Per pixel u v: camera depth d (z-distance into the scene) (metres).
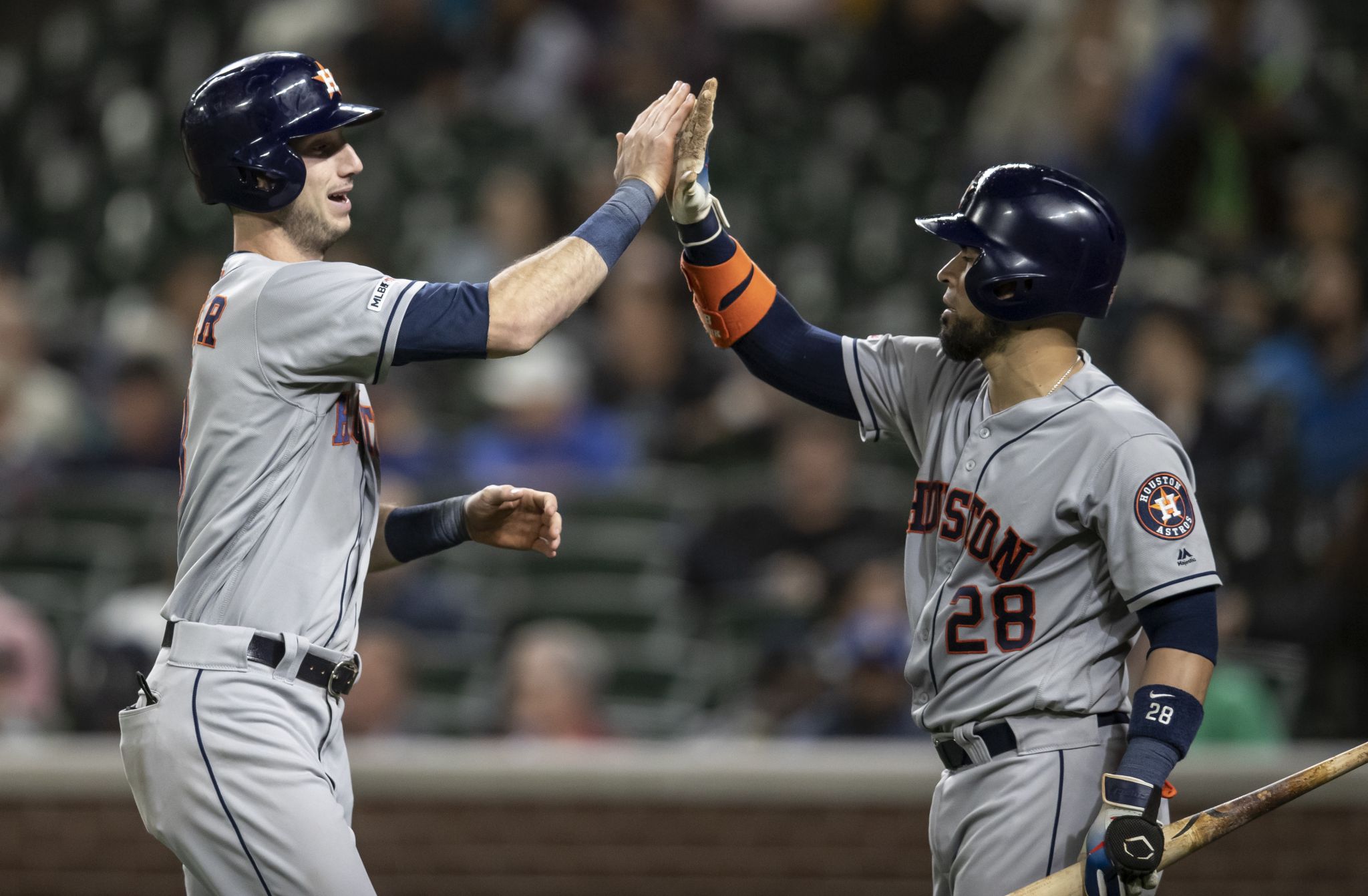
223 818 10.74
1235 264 31.94
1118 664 11.38
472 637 25.70
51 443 29.98
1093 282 11.30
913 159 37.28
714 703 25.00
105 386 31.25
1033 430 11.27
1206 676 10.66
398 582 25.75
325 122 11.38
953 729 11.47
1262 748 21.23
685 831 20.84
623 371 30.47
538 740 22.97
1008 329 11.46
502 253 33.97
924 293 33.56
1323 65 35.56
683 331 31.83
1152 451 10.92
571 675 23.39
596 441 29.08
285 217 11.53
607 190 34.84
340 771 11.42
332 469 11.31
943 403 12.18
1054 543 11.13
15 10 43.16
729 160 36.72
